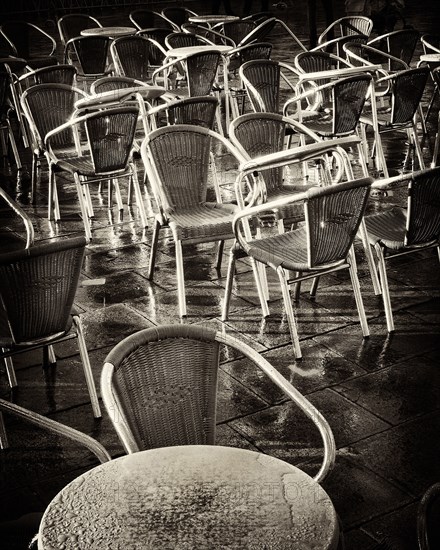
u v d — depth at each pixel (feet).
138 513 6.59
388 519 9.59
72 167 18.99
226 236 14.97
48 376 13.25
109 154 18.65
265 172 16.60
